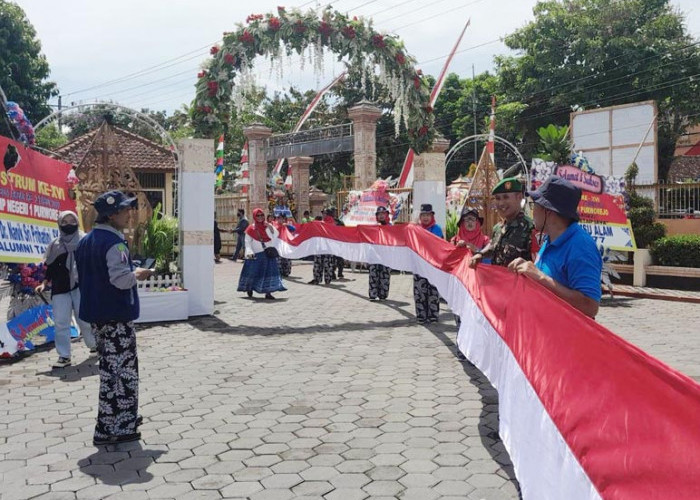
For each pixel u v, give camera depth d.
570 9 35.44
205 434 4.88
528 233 5.06
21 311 8.17
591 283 3.10
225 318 10.36
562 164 13.67
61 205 9.02
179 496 3.80
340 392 6.00
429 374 6.63
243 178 27.62
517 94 36.84
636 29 33.06
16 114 8.80
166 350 7.93
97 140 10.52
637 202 15.30
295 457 4.41
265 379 6.50
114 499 3.76
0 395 6.01
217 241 23.92
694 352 7.70
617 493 2.20
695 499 1.83
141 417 4.92
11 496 3.81
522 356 3.42
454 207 20.48
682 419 1.90
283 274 18.03
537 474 2.96
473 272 5.47
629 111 18.30
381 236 11.46
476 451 4.48
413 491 3.84
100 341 4.69
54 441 4.77
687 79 31.41
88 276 4.64
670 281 14.24
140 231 10.73
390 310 11.18
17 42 27.36
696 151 21.19
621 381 2.24
